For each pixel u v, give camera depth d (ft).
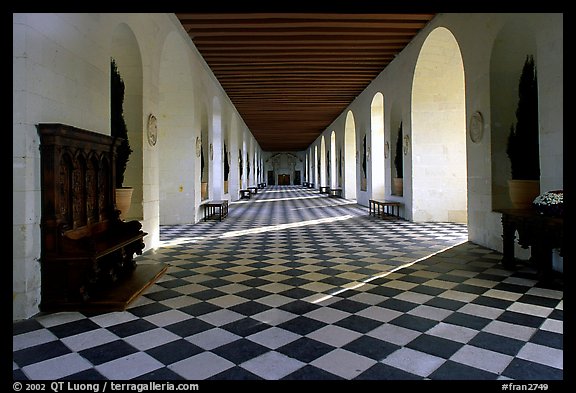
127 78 24.70
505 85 23.90
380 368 9.32
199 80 41.06
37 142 13.52
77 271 13.74
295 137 125.70
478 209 26.03
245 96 63.10
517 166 22.16
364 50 41.11
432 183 38.47
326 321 12.47
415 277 17.88
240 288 16.37
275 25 32.86
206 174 47.01
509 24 21.75
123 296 14.40
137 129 24.91
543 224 15.98
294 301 14.58
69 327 12.12
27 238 13.01
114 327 12.11
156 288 16.44
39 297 13.61
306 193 104.06
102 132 18.92
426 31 33.68
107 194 18.47
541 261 16.43
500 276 17.88
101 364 9.63
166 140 39.01
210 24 32.89
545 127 18.40
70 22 15.80
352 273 18.78
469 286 16.29
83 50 16.94
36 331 11.81
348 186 77.05
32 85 13.23
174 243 28.09
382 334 11.37
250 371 9.23
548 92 18.13
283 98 64.75
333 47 39.73
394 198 44.80
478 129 25.49
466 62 26.99
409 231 32.83
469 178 27.14
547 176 18.35
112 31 20.16
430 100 37.86
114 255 16.76
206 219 43.57
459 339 10.96
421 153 38.29
